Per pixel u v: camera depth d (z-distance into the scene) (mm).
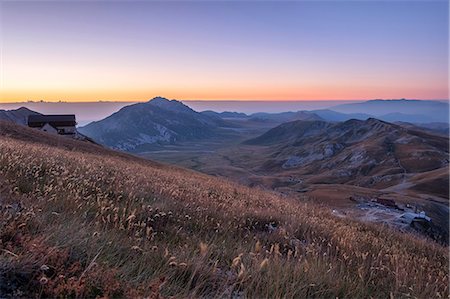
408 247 11953
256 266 5320
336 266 6277
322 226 10617
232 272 5324
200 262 4949
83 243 4852
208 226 8148
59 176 8969
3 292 3539
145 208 8008
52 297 3635
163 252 5312
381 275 6875
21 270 3857
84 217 6141
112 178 10445
